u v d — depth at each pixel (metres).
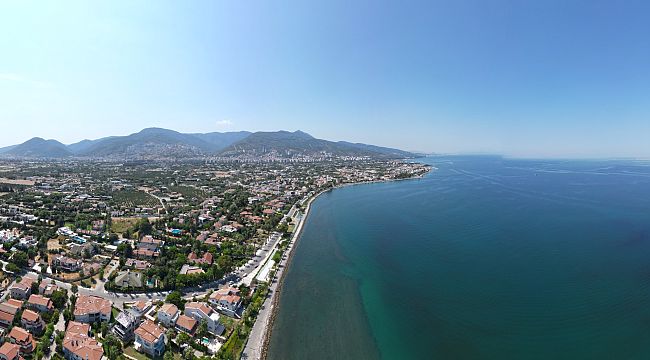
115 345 89.69
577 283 141.38
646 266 159.12
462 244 191.25
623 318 115.25
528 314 118.94
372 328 110.19
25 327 96.12
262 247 184.12
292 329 108.25
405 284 141.62
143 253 160.62
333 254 175.38
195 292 127.56
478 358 96.50
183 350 92.62
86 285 126.38
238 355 93.19
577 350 99.56
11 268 131.50
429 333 108.12
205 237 189.50
